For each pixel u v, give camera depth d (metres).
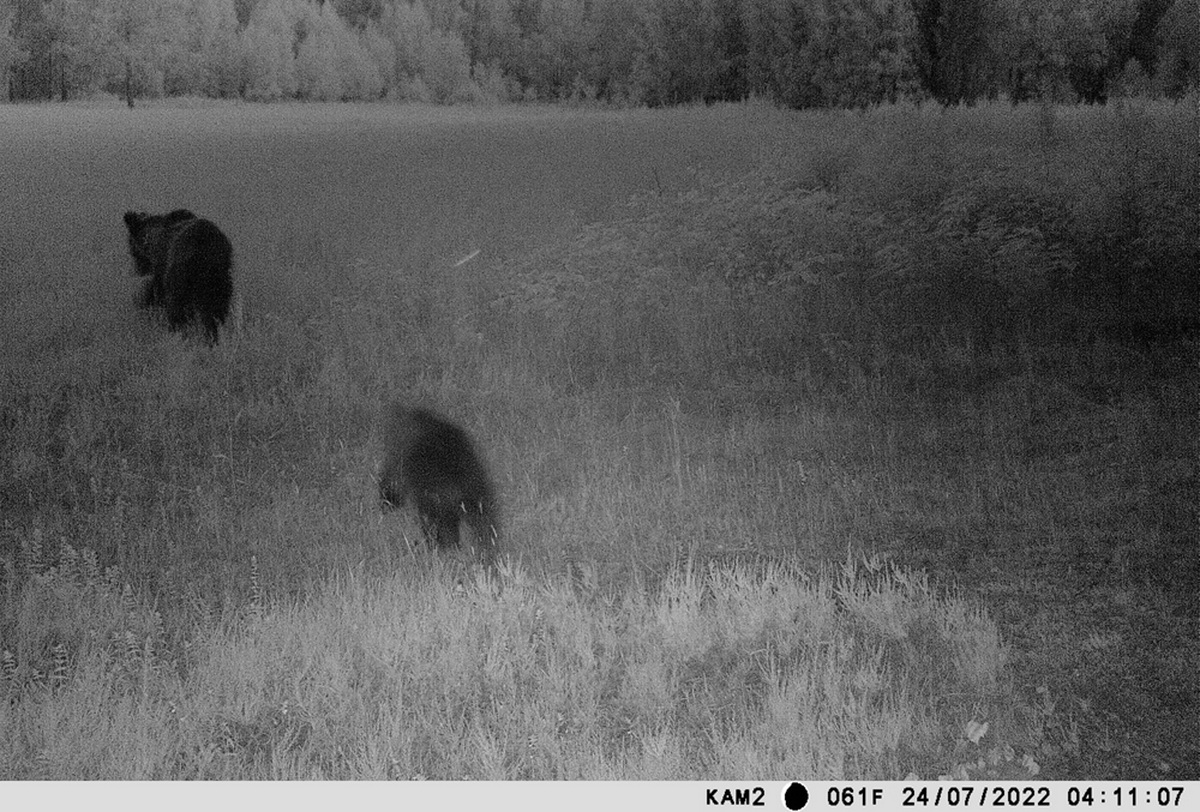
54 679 6.55
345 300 15.07
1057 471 9.70
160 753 5.71
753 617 6.99
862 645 6.90
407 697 6.36
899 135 23.31
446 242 18.27
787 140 24.38
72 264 17.05
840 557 8.23
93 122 46.19
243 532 8.73
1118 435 10.35
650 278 15.35
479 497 8.38
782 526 8.77
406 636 6.88
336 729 6.05
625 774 5.57
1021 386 11.73
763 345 13.55
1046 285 14.52
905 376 12.45
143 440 10.94
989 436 10.45
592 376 13.00
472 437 10.75
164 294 14.63
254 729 6.14
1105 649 6.74
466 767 5.68
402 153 31.50
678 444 10.62
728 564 8.17
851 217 16.83
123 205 21.89
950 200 16.95
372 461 10.33
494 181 24.55
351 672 6.55
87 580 7.66
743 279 15.65
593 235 17.23
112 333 13.98
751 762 5.55
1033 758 5.70
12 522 9.10
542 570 8.04
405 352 13.41
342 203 21.84
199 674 6.50
